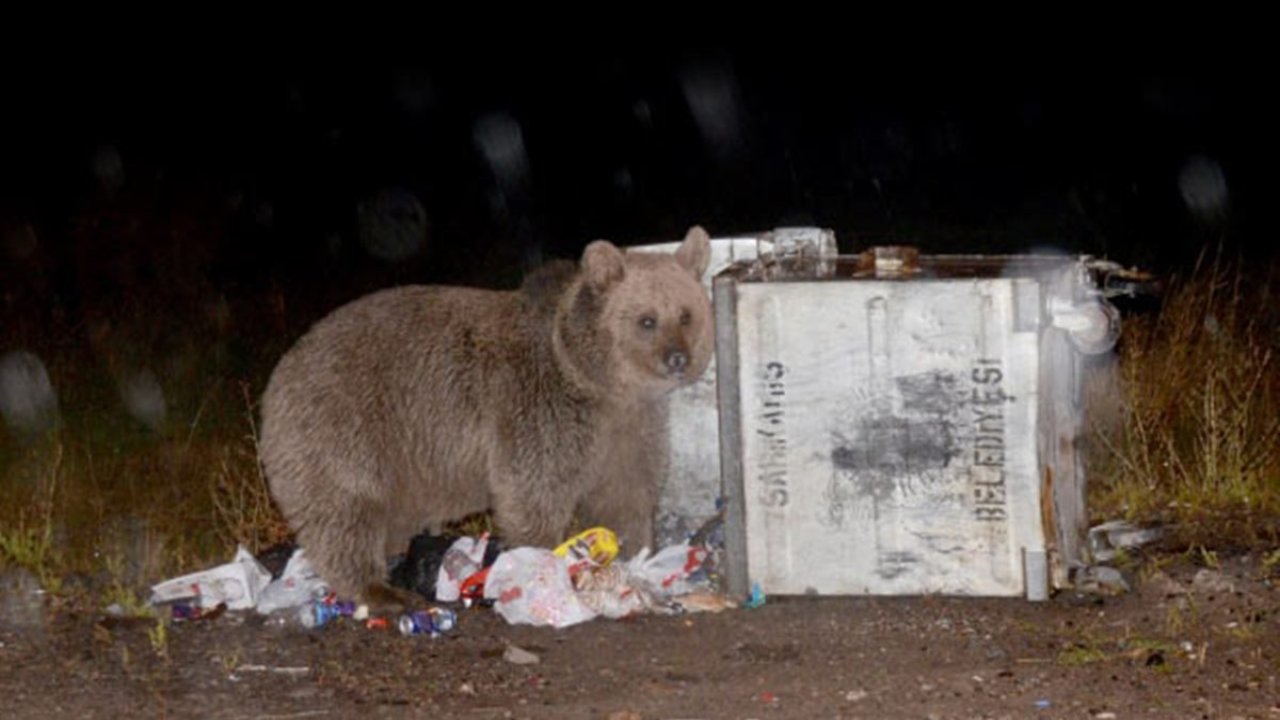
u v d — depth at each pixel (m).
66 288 18.12
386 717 7.80
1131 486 10.99
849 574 9.01
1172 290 14.34
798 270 9.58
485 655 8.65
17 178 23.22
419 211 23.09
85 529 10.91
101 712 7.92
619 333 9.23
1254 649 8.39
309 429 9.36
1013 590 8.90
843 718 7.61
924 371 8.79
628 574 9.40
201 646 8.88
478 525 10.72
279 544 10.66
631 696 8.00
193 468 12.09
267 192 24.00
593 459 9.53
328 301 17.98
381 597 9.38
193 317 16.83
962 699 7.82
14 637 9.01
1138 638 8.52
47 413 13.70
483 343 9.52
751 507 9.05
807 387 8.90
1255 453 11.40
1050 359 8.95
